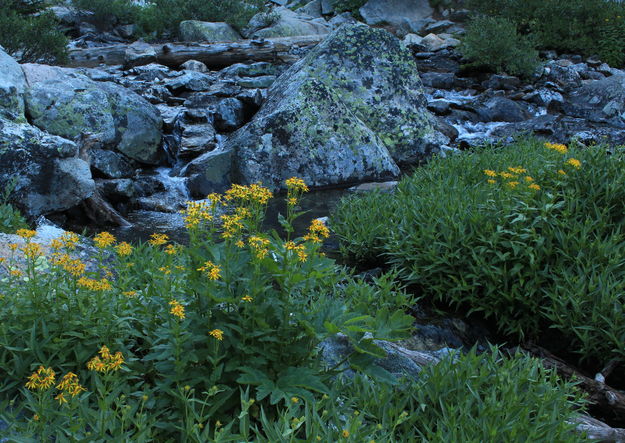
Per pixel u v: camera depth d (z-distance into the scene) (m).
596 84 14.26
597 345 4.56
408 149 10.92
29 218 6.91
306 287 3.06
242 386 2.93
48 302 3.06
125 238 7.39
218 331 2.65
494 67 15.55
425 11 21.84
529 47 15.48
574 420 3.30
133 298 3.34
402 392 3.34
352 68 11.00
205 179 9.35
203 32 18.22
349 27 11.34
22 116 7.90
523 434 2.88
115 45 16.62
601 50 17.09
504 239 5.06
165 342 3.09
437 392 3.20
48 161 7.07
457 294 5.18
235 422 2.88
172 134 10.52
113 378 2.64
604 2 17.84
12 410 2.80
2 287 3.21
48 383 2.43
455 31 20.34
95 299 3.14
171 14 19.47
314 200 9.05
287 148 9.64
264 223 8.00
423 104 11.41
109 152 9.02
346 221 6.61
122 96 9.80
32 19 14.02
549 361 4.61
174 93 12.91
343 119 10.02
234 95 12.43
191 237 3.04
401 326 3.16
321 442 2.54
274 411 2.97
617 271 4.71
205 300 2.93
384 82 11.09
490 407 2.99
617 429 3.46
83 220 7.73
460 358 3.58
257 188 3.20
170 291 3.22
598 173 5.50
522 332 4.88
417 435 3.03
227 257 2.88
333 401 2.90
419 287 5.54
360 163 9.90
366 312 4.17
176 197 9.05
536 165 6.12
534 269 4.80
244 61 16.12
